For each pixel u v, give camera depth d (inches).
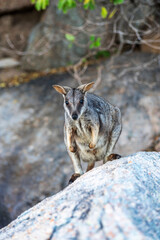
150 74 444.1
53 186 376.2
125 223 127.5
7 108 471.8
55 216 142.8
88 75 475.2
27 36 597.3
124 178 154.4
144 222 129.6
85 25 489.7
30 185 382.9
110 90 439.2
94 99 225.0
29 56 547.8
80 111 205.3
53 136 422.6
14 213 369.4
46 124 438.0
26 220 150.7
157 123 396.8
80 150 224.1
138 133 394.3
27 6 587.5
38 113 455.5
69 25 522.3
